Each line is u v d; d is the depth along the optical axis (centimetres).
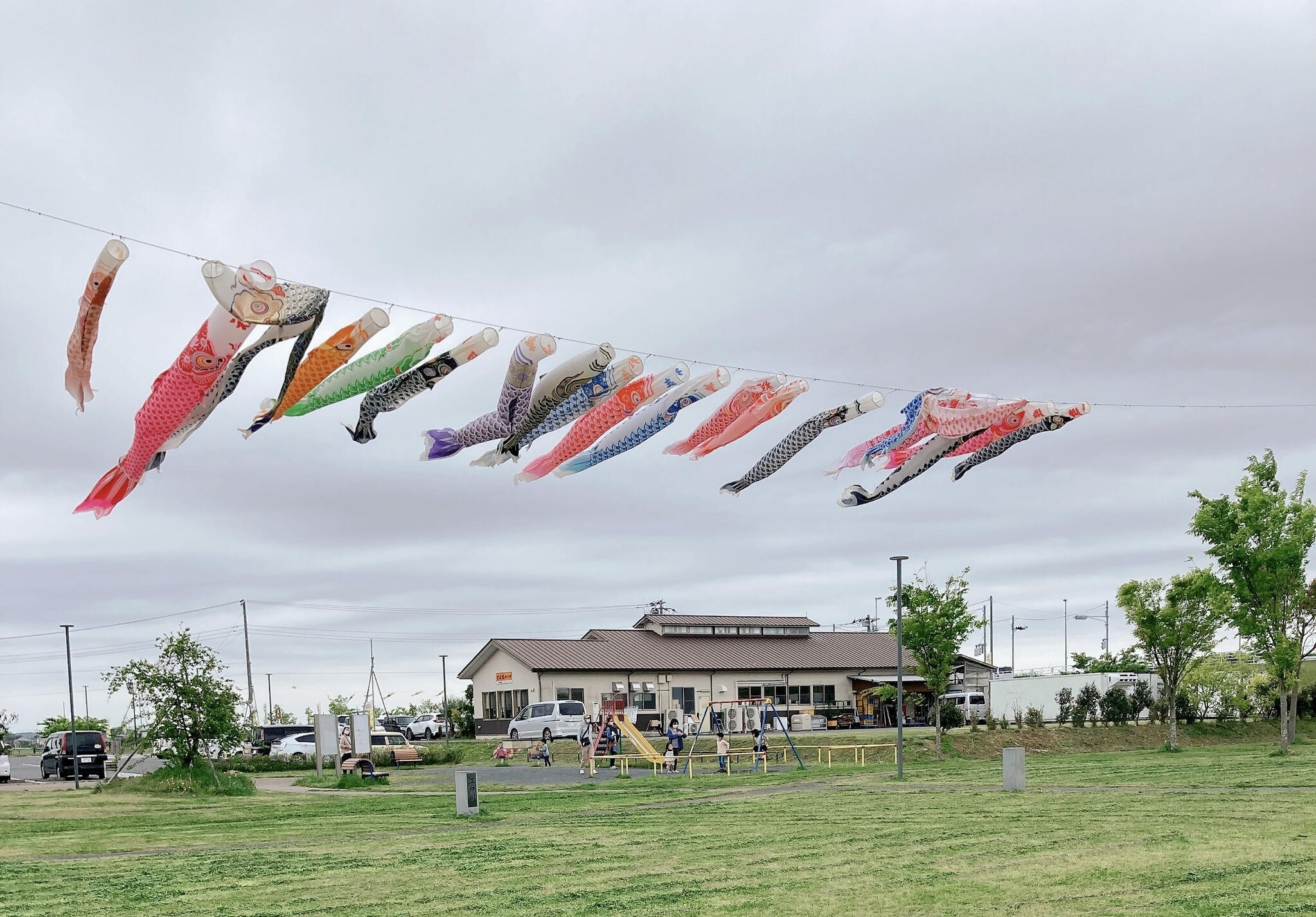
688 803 2144
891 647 5997
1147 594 3525
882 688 3497
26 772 4984
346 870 1350
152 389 1059
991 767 2930
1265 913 923
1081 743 3884
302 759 4353
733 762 3638
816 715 5394
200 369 1038
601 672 5119
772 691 5481
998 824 1573
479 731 5081
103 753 4216
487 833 1700
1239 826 1467
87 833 1891
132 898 1195
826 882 1158
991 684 4859
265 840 1717
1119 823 1532
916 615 3325
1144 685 4572
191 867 1426
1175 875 1112
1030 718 4147
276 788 3200
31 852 1639
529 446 1333
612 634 5566
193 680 3050
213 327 1023
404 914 1061
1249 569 3117
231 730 3061
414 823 1906
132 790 2959
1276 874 1102
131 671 2983
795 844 1452
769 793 2352
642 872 1263
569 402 1297
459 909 1077
